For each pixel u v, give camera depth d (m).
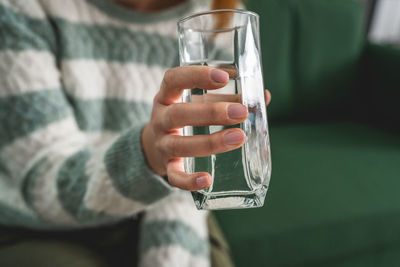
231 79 0.40
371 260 0.92
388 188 0.98
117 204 0.52
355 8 1.46
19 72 0.60
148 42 0.79
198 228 0.64
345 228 0.86
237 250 0.80
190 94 0.41
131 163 0.49
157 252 0.59
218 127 0.41
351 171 1.06
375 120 1.49
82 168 0.55
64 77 0.72
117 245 0.66
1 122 0.58
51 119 0.60
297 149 1.21
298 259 0.85
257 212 0.88
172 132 0.43
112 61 0.77
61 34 0.70
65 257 0.56
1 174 0.59
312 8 1.37
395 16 2.29
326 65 1.42
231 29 0.39
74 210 0.56
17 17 0.64
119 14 0.76
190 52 0.40
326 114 1.50
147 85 0.79
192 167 0.42
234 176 0.40
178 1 0.84
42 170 0.57
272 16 1.31
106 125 0.78
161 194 0.50
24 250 0.57
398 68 1.37
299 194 0.95
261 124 0.41
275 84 1.35
